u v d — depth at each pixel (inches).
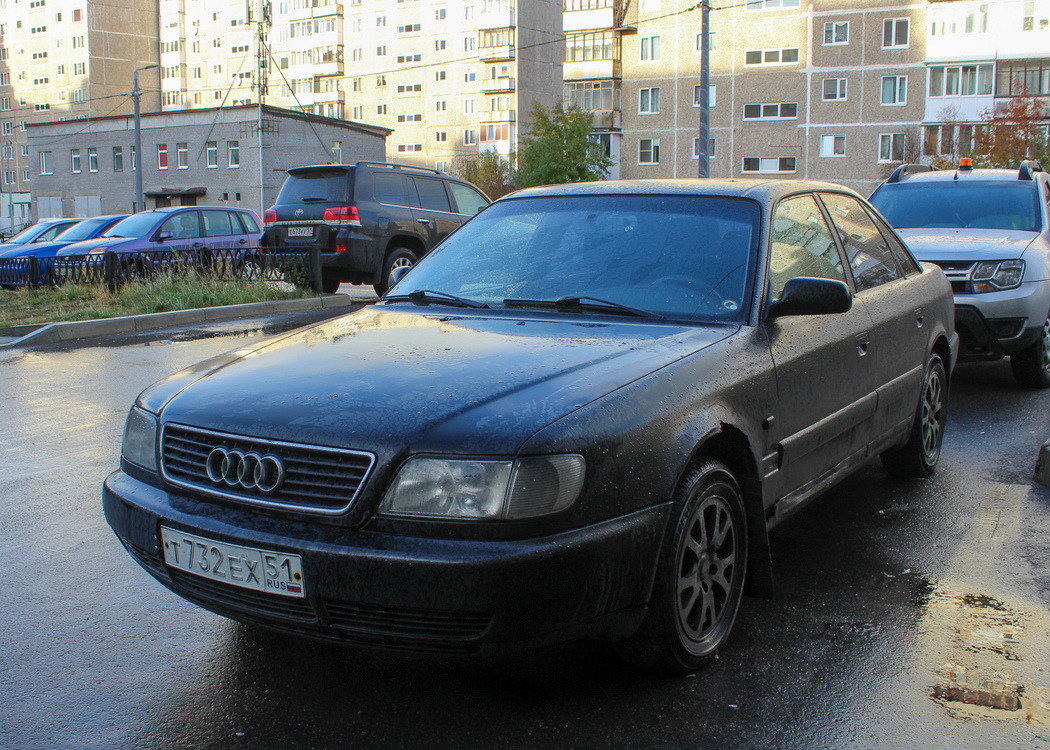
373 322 140.6
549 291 143.3
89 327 433.7
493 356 116.5
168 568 108.0
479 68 3127.5
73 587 147.6
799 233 153.3
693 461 113.6
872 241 183.8
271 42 3644.2
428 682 116.3
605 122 2335.1
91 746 102.9
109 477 120.5
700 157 1037.8
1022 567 153.8
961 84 2016.5
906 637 128.3
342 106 3459.6
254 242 701.3
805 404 137.5
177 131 2177.7
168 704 111.7
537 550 93.4
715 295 135.3
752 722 106.3
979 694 113.0
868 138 2101.4
